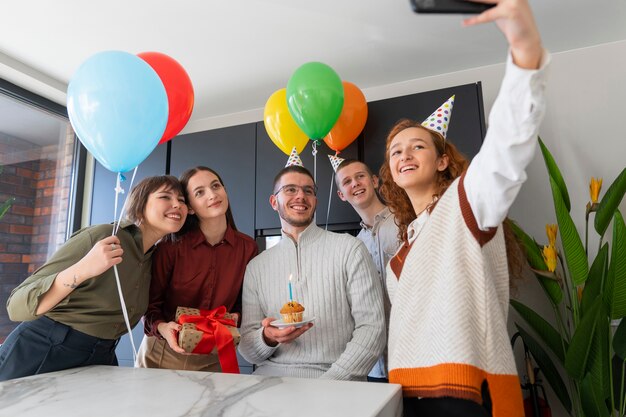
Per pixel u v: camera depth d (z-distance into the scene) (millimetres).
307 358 1214
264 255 1436
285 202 1389
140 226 1323
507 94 639
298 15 1891
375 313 1225
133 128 1186
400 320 821
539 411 1707
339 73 2389
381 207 1801
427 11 560
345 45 2127
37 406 658
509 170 670
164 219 1326
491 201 721
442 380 692
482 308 730
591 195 1789
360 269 1271
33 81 2379
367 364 1157
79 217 2738
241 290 1513
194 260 1471
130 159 1249
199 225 1521
